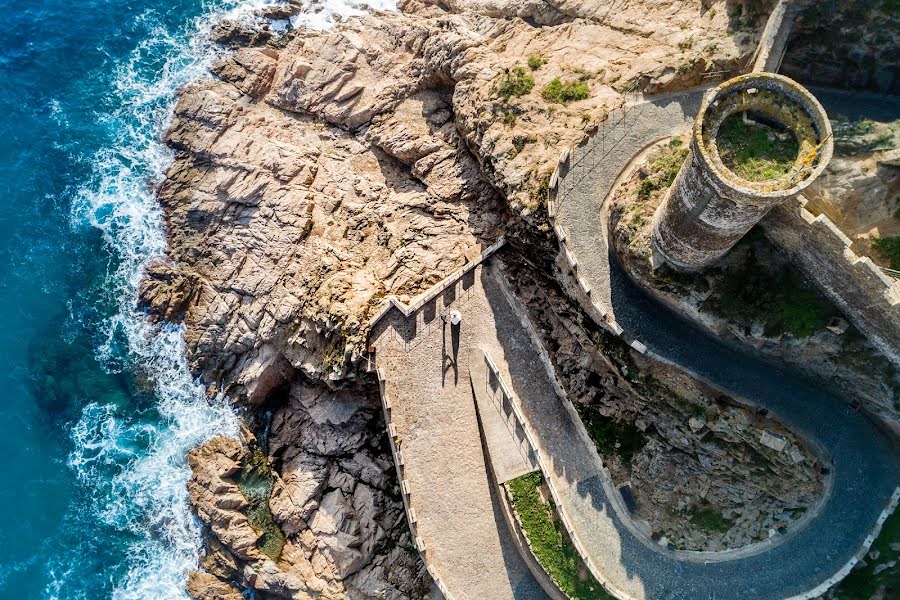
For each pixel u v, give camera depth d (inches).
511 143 1582.2
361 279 1793.8
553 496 1493.6
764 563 1408.7
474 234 1740.9
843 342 1235.2
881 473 1348.4
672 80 1441.9
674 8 1617.9
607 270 1438.2
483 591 1551.4
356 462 1834.4
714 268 1304.1
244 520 1851.6
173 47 2309.3
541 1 1857.8
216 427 1951.3
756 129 1054.4
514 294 1621.6
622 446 1533.0
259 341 1892.2
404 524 1779.0
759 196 969.5
